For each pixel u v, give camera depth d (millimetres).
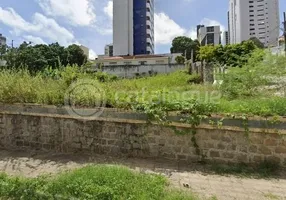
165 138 4996
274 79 6801
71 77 6457
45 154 5617
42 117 5934
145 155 5133
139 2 58281
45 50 38281
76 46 42625
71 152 5656
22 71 7320
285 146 4316
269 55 7211
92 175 3773
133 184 3572
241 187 3758
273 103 4703
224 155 4637
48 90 6227
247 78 6812
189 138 4832
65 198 3338
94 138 5492
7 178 4035
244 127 4488
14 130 6195
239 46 23578
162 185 3689
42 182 3799
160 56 45844
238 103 4941
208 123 4668
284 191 3631
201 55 28844
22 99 6312
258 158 4457
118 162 4902
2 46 36625
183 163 4785
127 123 5230
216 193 3562
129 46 57781
